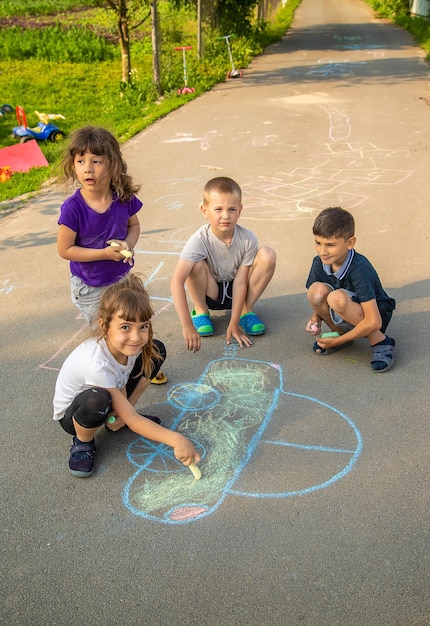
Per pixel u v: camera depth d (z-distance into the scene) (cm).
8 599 196
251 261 340
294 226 500
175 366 322
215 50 1450
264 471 246
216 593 195
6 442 270
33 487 244
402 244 459
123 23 1085
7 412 290
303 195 568
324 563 204
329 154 691
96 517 228
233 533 218
